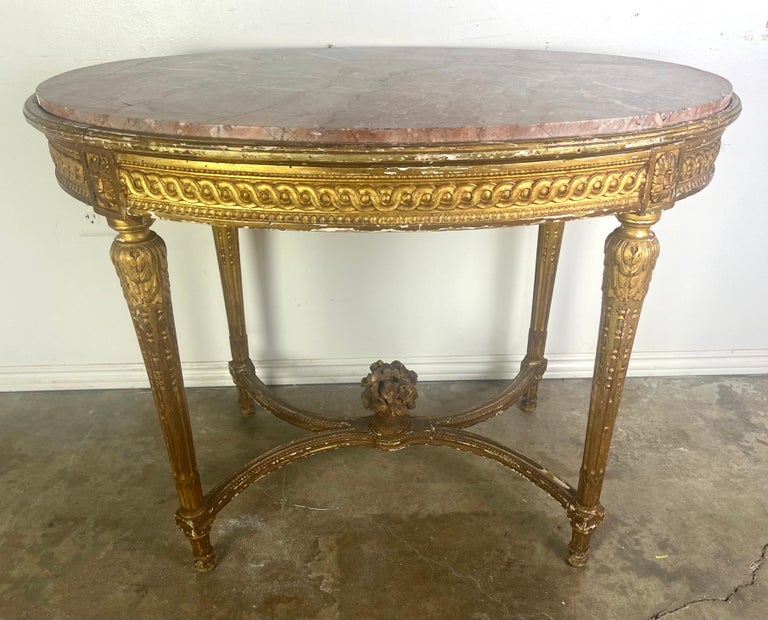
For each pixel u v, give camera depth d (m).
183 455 0.98
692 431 1.43
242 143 0.65
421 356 1.60
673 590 1.05
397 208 0.70
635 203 0.75
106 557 1.12
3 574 1.09
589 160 0.70
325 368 1.60
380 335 1.56
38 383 1.59
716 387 1.59
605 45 1.28
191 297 1.50
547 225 1.27
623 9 1.24
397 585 1.06
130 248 0.81
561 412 1.50
